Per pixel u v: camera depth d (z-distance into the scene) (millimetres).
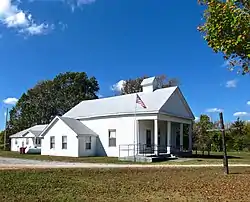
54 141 37000
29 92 73250
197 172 18547
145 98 34875
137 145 32219
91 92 75312
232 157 33938
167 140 33094
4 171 16391
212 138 41125
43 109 70000
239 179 15375
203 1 11945
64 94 71500
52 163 24531
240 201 10469
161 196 11328
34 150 47344
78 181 14531
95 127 36344
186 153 35156
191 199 10797
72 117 38562
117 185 13703
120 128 33875
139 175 17125
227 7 10992
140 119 32406
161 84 64562
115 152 33969
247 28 10750
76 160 28453
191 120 37656
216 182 14531
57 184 13531
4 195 11062
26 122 69812
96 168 19547
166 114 32344
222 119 18062
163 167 21328
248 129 46031
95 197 11078
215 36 11453
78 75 73625
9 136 65500
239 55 11508
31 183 13500
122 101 36719
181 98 35781
